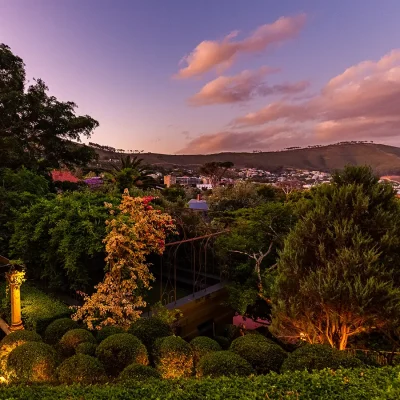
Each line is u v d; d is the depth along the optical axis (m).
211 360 3.19
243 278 7.77
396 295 3.33
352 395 2.29
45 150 12.55
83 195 7.42
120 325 5.00
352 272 3.54
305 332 3.92
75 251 5.54
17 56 11.75
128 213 6.00
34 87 12.16
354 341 4.23
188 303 6.59
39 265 6.60
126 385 2.58
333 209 4.01
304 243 4.06
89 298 5.27
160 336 3.99
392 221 3.73
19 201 7.92
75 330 4.01
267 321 7.38
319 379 2.53
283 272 4.09
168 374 3.40
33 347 3.31
